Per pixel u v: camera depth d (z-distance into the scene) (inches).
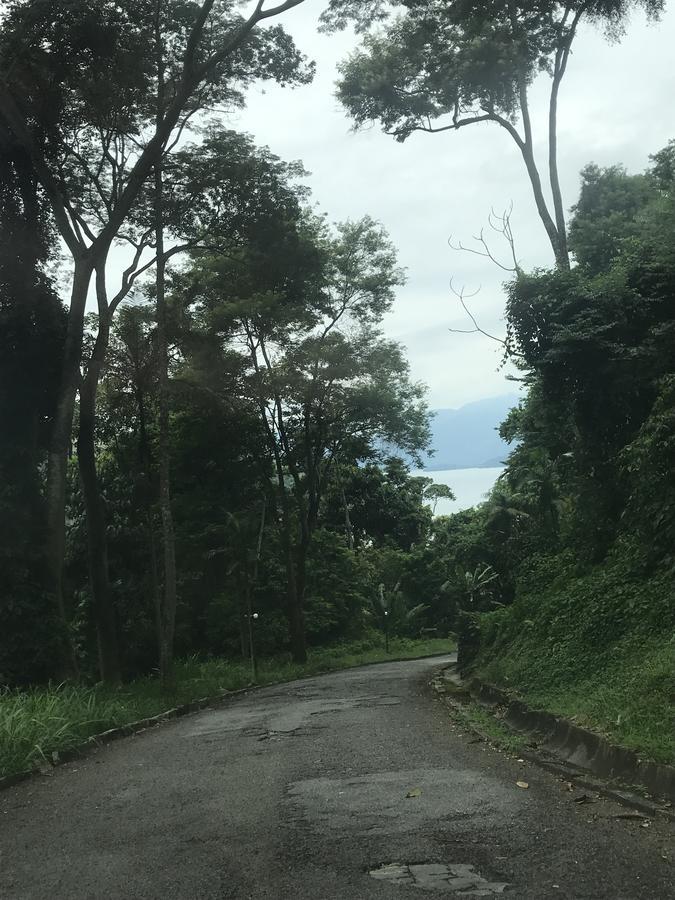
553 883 171.3
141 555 1502.2
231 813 247.0
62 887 183.2
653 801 237.5
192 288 1173.1
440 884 172.6
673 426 476.7
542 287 686.5
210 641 1686.8
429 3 834.2
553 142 893.8
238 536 1414.9
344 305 1441.9
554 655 478.3
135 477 1451.8
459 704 568.1
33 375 839.7
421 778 288.8
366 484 2586.1
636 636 419.8
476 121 981.2
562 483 800.3
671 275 653.9
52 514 802.8
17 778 359.3
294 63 892.6
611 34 835.4
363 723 482.6
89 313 1031.0
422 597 2460.6
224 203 979.3
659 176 1320.1
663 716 297.9
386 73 956.0
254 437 1578.5
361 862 189.8
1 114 842.8
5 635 758.5
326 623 1881.2
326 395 1419.8
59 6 767.1
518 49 877.8
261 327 1300.4
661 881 171.2
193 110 933.2
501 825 218.1
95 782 334.6
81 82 845.8
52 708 486.9
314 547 1994.3
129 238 1011.9
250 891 173.2
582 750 314.5
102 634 916.6
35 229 872.9
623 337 655.8
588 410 682.8
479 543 2212.1
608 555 584.1
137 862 199.3
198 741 462.3
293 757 358.6
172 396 1274.6
